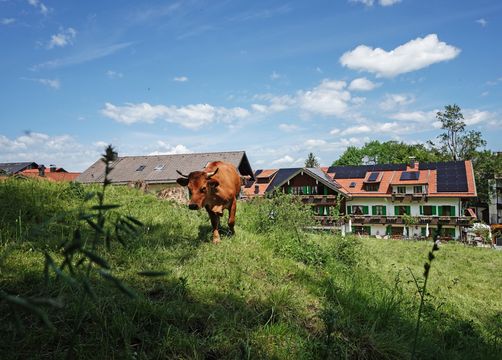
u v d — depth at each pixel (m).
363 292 6.20
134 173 37.69
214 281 5.08
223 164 7.84
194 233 7.54
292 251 7.34
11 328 3.25
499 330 6.39
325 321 4.04
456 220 36.03
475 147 52.78
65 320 3.51
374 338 4.39
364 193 41.50
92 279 4.33
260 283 5.35
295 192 40.47
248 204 11.84
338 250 8.23
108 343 3.28
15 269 4.34
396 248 16.11
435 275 10.71
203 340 3.71
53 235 5.71
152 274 1.40
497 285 10.49
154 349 3.43
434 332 5.66
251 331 4.00
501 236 37.50
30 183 9.17
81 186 9.37
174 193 11.53
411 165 43.66
